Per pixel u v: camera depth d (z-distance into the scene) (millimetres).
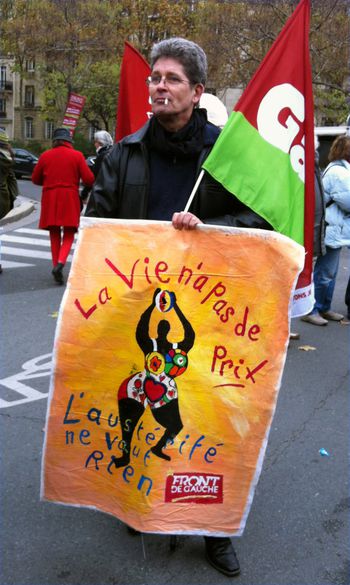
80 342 2195
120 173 2453
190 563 2438
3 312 5996
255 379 2162
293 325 5965
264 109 2564
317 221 4887
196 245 2156
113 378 2219
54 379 2229
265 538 2617
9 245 10117
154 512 2244
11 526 2645
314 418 3832
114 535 2602
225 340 2174
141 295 2176
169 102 2256
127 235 2178
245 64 24766
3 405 3875
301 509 2838
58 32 34906
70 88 37125
